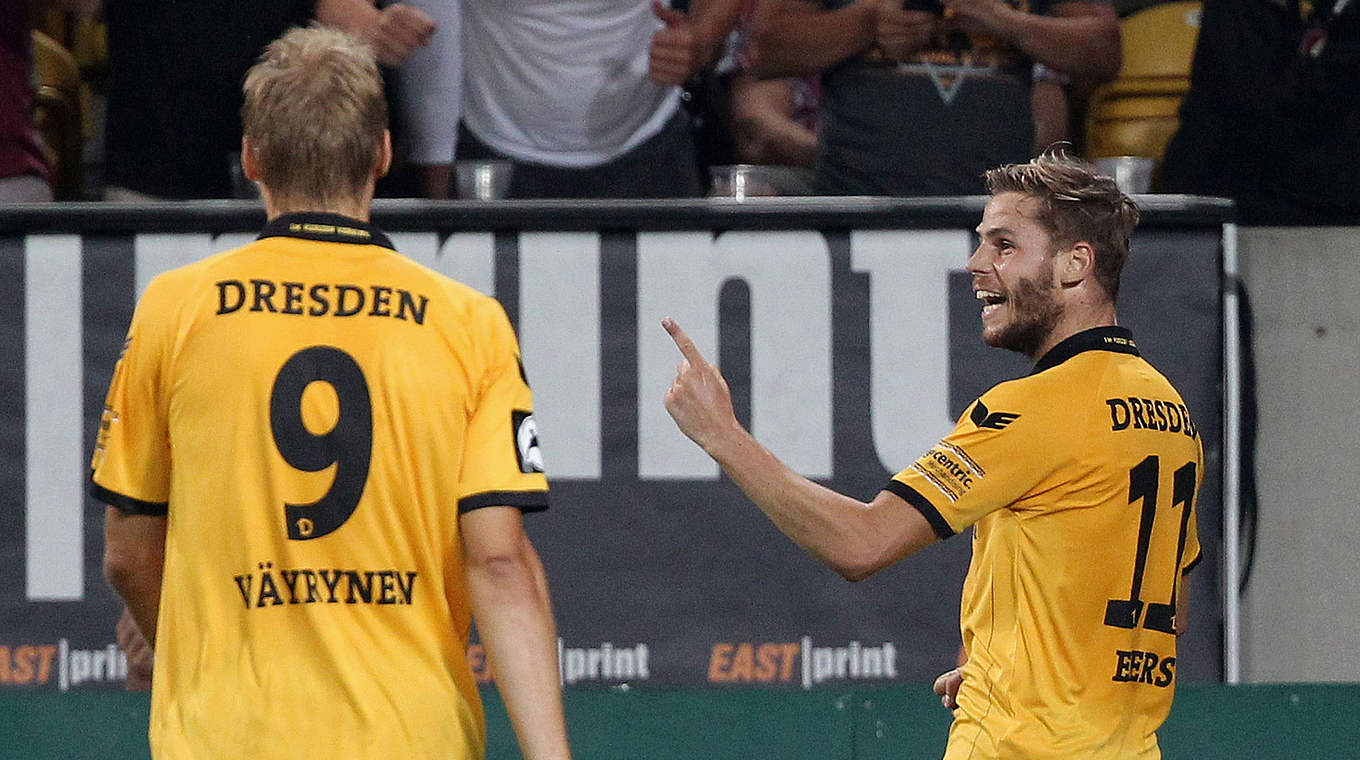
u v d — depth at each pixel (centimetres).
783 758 1307
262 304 794
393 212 1302
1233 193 1619
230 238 1309
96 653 1302
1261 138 1602
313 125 807
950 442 962
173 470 801
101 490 811
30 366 1301
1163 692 993
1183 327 1305
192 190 1598
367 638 779
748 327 1313
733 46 1694
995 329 1012
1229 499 1298
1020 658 955
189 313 798
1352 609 1360
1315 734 1309
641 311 1313
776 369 1313
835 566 959
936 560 1314
